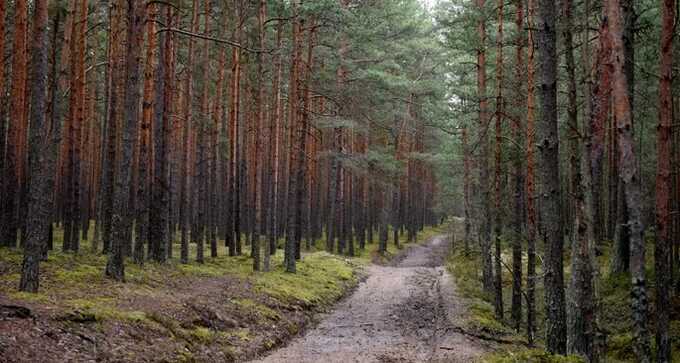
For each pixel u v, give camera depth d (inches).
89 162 1279.5
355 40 1168.2
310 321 721.0
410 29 1327.5
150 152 940.0
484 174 832.9
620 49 351.3
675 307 613.6
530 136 642.2
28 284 485.1
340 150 1374.3
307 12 948.6
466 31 794.2
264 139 1428.4
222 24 1046.4
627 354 561.9
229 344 515.8
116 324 447.8
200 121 992.2
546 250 419.5
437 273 1267.2
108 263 632.4
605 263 867.4
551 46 412.5
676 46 615.2
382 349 547.5
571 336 424.5
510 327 697.0
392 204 2251.5
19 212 1024.9
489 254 882.8
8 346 344.2
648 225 1051.3
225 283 764.6
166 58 870.4
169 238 973.8
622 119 350.0
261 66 987.3
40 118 490.3
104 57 1230.9
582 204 419.8
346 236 1739.7
